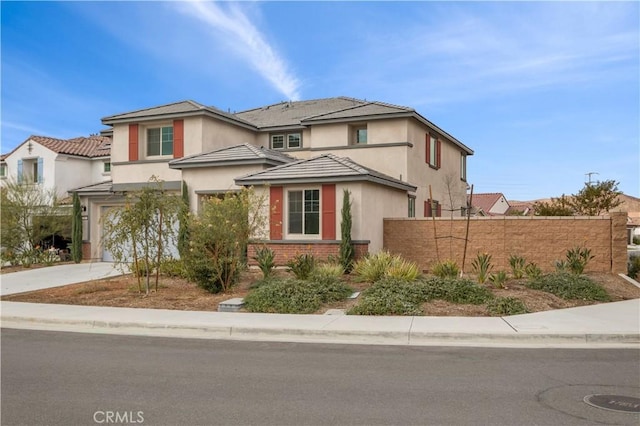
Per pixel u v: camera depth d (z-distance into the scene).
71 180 30.42
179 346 8.64
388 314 10.83
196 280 13.91
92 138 34.41
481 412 5.36
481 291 11.96
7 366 7.28
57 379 6.61
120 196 22.97
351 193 17.53
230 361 7.55
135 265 14.95
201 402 5.69
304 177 17.75
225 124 23.08
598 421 5.11
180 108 22.22
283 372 6.91
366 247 17.56
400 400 5.74
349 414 5.30
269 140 25.02
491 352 8.10
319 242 17.72
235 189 20.11
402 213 20.91
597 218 16.44
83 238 23.52
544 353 8.03
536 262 16.94
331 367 7.18
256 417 5.22
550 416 5.24
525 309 10.98
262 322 10.10
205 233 13.66
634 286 14.59
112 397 5.88
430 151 24.27
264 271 14.65
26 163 30.72
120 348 8.48
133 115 22.56
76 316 10.98
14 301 13.24
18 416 5.28
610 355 7.89
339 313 11.02
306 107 27.62
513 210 49.91
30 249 22.70
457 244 17.88
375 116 21.41
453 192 28.03
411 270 13.88
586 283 12.89
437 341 8.98
